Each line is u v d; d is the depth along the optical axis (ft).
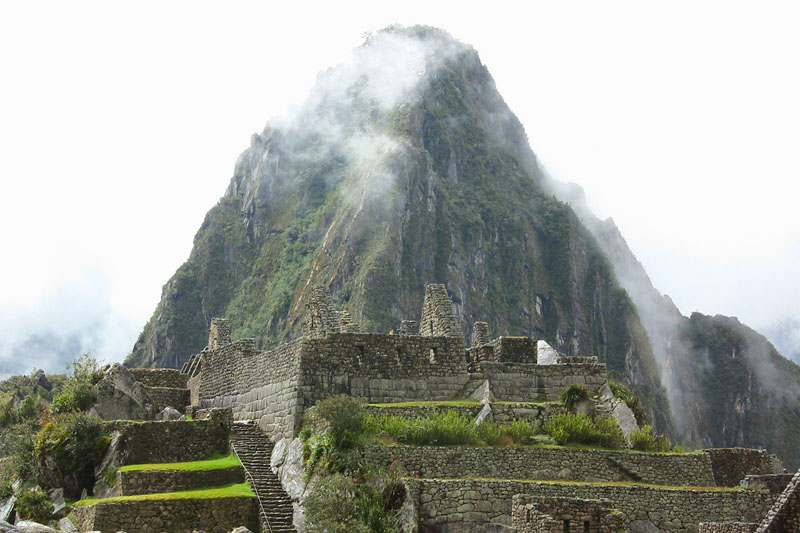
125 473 161.17
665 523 155.84
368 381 180.14
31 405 282.77
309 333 207.21
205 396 221.87
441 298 200.64
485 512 147.64
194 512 152.05
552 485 152.15
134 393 214.28
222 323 258.37
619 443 175.42
